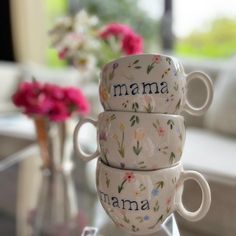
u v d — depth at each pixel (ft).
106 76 1.59
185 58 6.01
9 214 2.94
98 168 1.71
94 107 4.75
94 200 2.95
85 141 3.39
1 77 8.25
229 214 3.02
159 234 1.94
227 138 4.60
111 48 3.34
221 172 3.12
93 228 2.44
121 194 1.59
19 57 10.24
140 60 1.52
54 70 8.36
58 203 3.02
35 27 10.04
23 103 2.90
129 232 1.78
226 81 4.91
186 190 3.04
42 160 3.39
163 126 1.53
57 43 3.51
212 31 7.70
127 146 1.53
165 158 1.56
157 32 8.50
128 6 8.79
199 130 5.14
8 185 3.36
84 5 9.57
